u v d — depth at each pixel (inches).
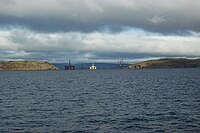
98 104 1841.8
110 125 1215.6
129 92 2655.0
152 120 1307.8
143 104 1818.4
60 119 1343.5
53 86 3629.4
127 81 4623.5
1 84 4121.6
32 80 5388.8
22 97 2293.3
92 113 1502.2
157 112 1512.1
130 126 1195.3
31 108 1684.3
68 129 1146.0
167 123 1240.8
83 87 3403.1
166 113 1478.8
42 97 2287.2
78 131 1114.7
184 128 1146.7
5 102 1966.0
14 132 1099.3
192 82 3914.9
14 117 1393.9
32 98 2215.8
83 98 2193.7
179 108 1632.6
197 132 1085.8
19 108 1685.5
